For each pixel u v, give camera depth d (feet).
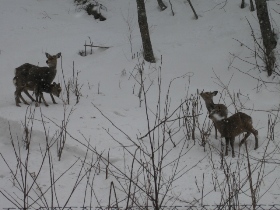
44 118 29.96
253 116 33.19
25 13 66.49
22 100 35.40
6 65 49.67
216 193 20.31
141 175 22.76
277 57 43.88
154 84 43.27
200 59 48.29
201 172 23.06
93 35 58.90
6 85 44.19
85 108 33.68
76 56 52.80
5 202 19.63
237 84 42.11
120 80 44.70
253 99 38.11
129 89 42.24
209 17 58.59
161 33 57.47
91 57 52.44
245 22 53.88
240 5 59.11
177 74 45.55
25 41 56.90
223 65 46.37
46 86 34.91
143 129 30.22
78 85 43.47
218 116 25.70
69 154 25.43
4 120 28.91
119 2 71.67
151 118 33.01
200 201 19.53
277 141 27.32
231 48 49.11
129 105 37.32
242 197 19.58
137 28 62.13
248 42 49.16
